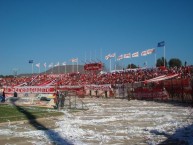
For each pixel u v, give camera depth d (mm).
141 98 49375
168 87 45062
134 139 15078
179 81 42406
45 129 18344
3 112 26172
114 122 21781
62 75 90188
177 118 23828
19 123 20766
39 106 33719
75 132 17031
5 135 16219
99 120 22875
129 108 33969
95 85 59562
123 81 61125
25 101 38000
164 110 31031
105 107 35375
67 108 32875
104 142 14328
